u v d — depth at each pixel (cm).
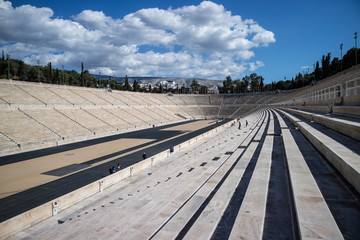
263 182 673
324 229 343
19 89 4688
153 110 7638
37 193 1634
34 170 2181
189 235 438
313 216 386
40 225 1087
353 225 358
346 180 540
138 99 8075
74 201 1317
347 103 1508
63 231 664
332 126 1110
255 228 425
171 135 4412
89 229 616
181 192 807
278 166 850
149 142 3647
